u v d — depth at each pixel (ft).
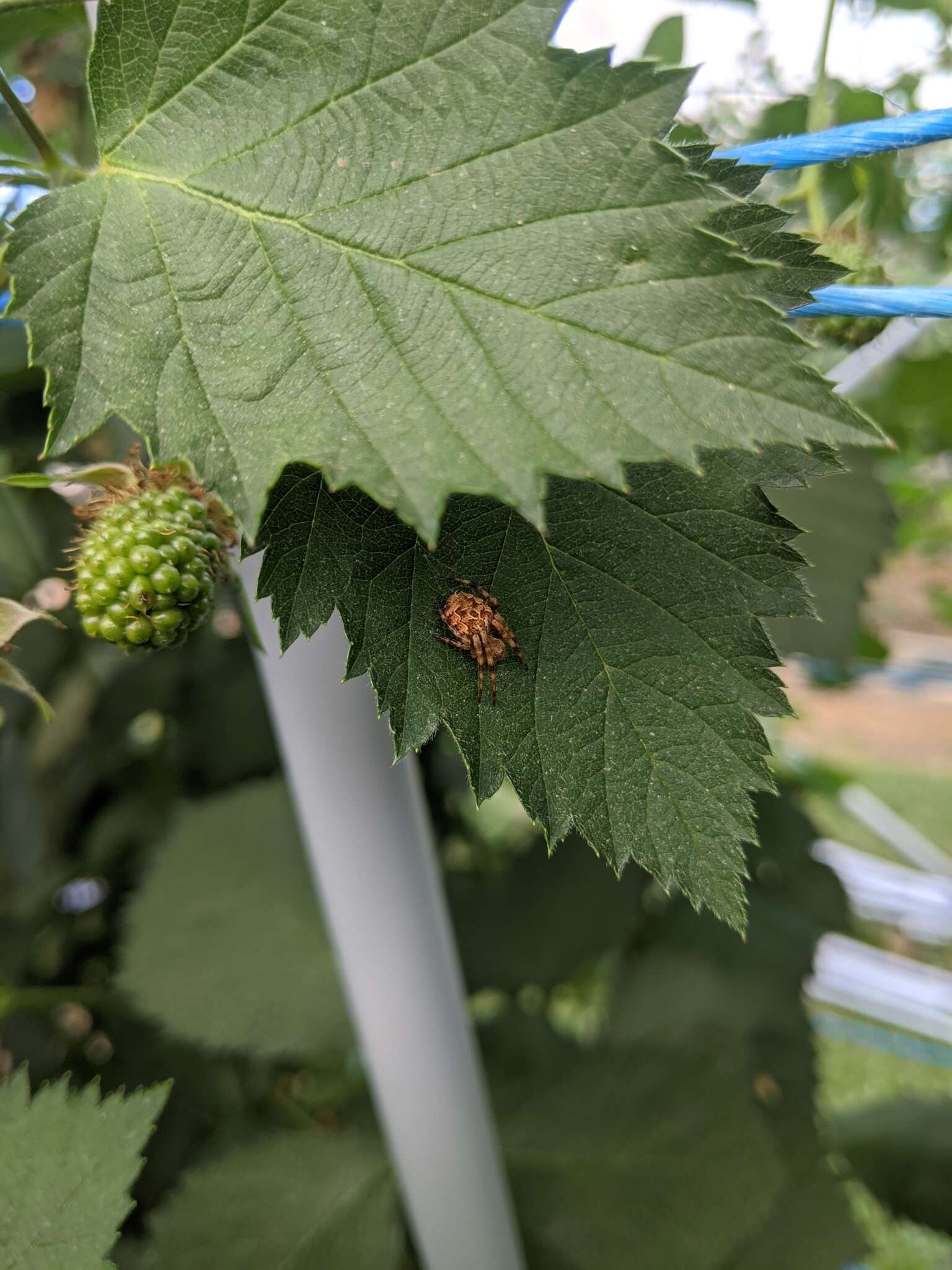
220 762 0.98
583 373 0.34
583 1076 0.76
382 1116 0.62
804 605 0.41
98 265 0.38
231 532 0.47
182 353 0.37
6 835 0.94
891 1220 0.95
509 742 0.40
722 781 0.40
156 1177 0.79
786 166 0.42
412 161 0.37
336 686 0.51
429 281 0.36
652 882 0.95
